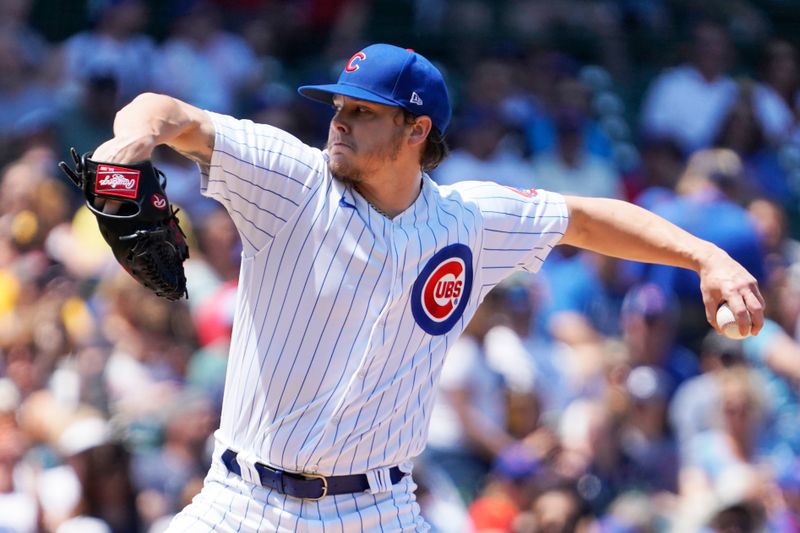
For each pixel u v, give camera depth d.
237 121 11.24
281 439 11.50
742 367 24.94
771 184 38.53
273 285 11.48
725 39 40.22
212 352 24.22
